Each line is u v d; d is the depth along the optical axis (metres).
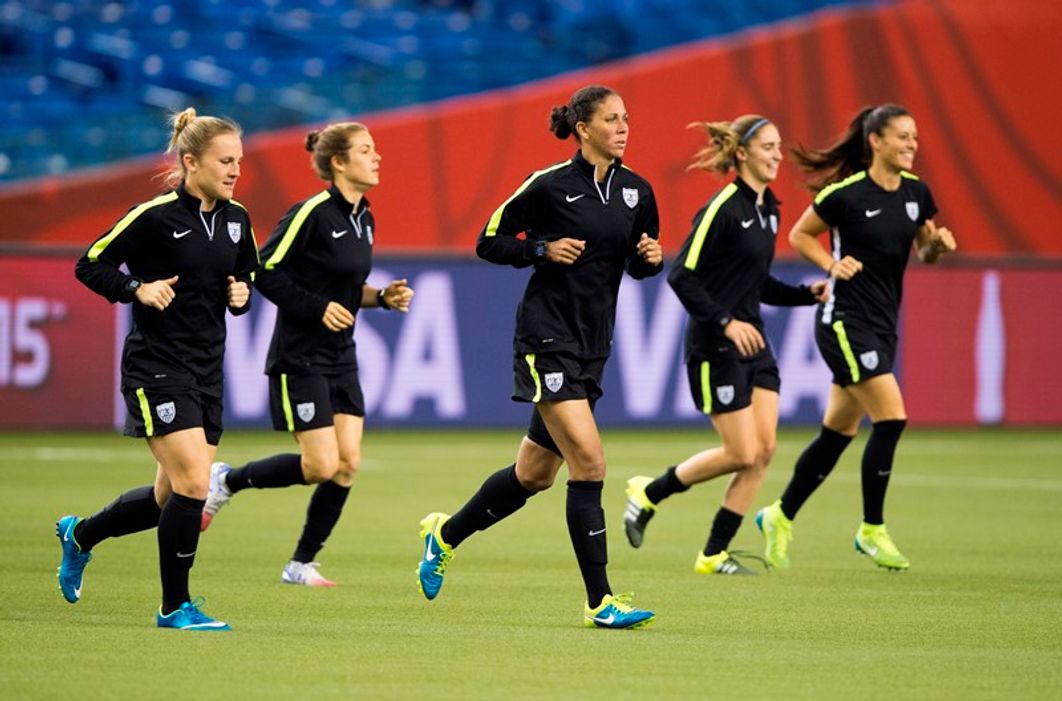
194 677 22.08
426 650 24.62
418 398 75.25
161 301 25.23
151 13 97.62
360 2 100.94
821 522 46.12
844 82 90.69
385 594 31.47
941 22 92.31
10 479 54.34
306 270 32.84
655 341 76.62
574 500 27.31
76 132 85.81
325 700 20.59
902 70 91.69
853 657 24.52
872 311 37.06
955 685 22.27
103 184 79.50
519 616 28.59
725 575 35.28
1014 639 26.53
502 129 85.50
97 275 25.69
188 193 26.31
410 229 84.38
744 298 35.41
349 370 33.56
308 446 32.75
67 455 63.22
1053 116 93.50
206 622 26.48
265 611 28.97
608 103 27.33
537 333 27.39
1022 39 93.19
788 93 89.69
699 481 36.09
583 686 21.77
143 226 25.97
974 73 92.69
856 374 36.38
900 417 36.34
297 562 33.09
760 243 35.00
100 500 48.25
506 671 22.84
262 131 86.56
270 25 97.81
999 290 80.50
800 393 77.88
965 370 80.19
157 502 27.67
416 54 97.38
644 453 66.19
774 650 25.11
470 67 94.38
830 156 37.72
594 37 98.62
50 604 29.27
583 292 27.50
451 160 84.81
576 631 26.81
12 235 78.56
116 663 23.12
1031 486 56.06
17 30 94.56
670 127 87.62
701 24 99.62
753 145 34.53
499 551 39.03
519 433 76.19
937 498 52.34
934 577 34.94
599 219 27.38
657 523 46.12
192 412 26.25
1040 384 81.25
